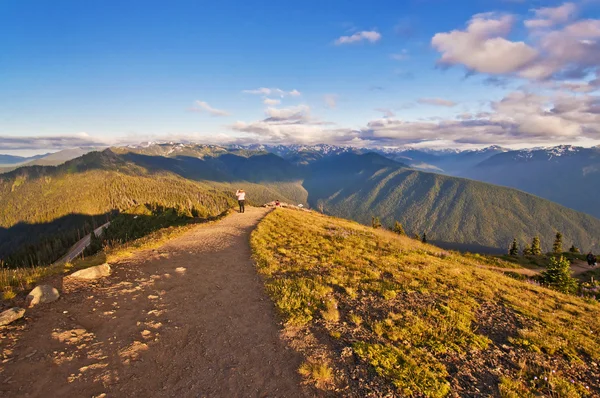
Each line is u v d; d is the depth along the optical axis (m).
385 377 7.36
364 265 18.03
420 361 8.19
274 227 29.97
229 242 23.41
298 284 13.64
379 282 14.88
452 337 9.68
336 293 13.10
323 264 17.70
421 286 14.64
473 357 8.70
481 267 26.95
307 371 7.48
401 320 10.58
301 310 11.15
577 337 10.77
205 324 9.80
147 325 9.34
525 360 8.73
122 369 7.08
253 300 12.14
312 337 9.27
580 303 16.36
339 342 9.01
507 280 19.12
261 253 19.55
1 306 9.31
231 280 14.51
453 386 7.28
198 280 14.14
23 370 6.61
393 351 8.53
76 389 6.25
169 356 7.84
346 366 7.80
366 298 12.64
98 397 6.11
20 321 8.64
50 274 12.68
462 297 13.65
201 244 22.33
